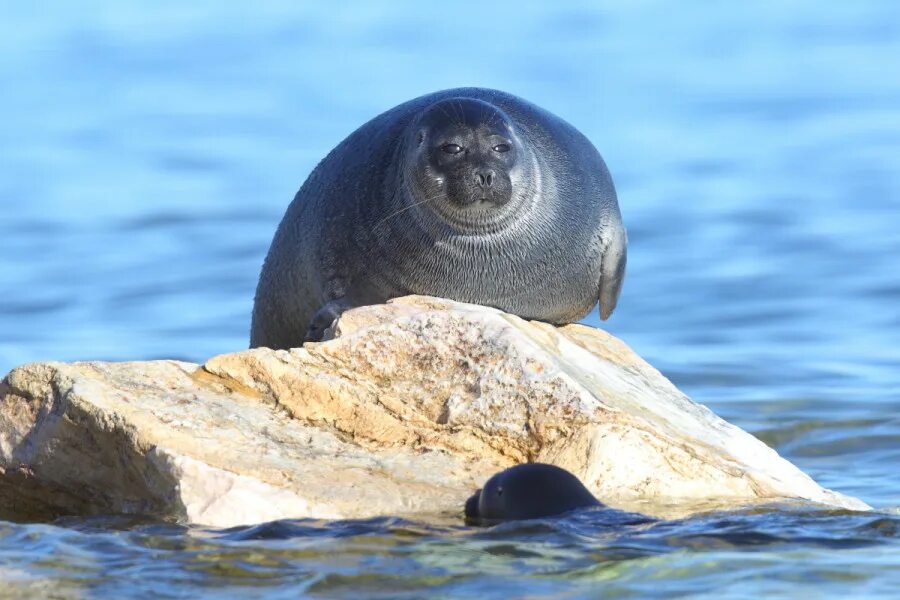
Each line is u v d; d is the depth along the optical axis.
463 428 35.16
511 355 35.69
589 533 29.75
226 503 31.64
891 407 51.75
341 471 33.34
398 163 42.34
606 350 41.75
